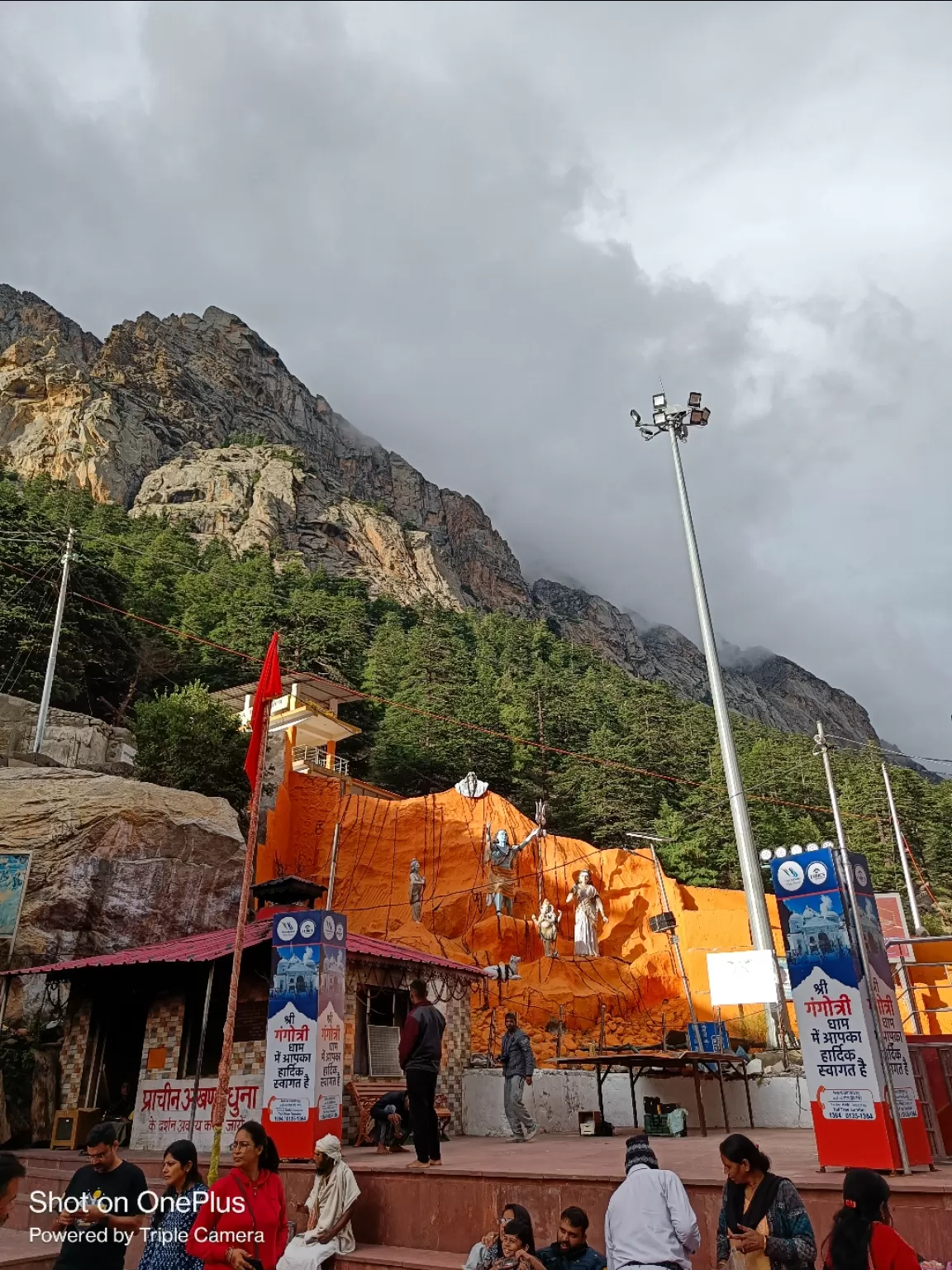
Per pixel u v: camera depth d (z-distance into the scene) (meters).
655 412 33.66
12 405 144.25
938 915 55.19
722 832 58.84
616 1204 6.79
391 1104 13.93
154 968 17.02
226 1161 12.80
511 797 65.56
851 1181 5.88
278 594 90.38
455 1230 9.60
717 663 28.34
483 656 103.00
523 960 36.47
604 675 113.38
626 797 61.72
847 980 9.84
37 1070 17.95
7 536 52.78
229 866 28.77
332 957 12.27
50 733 38.19
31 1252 10.72
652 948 39.22
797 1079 18.48
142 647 60.97
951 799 69.81
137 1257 10.83
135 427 151.12
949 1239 7.66
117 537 86.44
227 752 39.72
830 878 10.20
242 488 147.38
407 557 165.12
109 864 26.14
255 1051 15.65
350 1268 9.40
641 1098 19.12
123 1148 15.88
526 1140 15.51
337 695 55.78
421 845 42.06
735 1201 6.41
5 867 22.77
